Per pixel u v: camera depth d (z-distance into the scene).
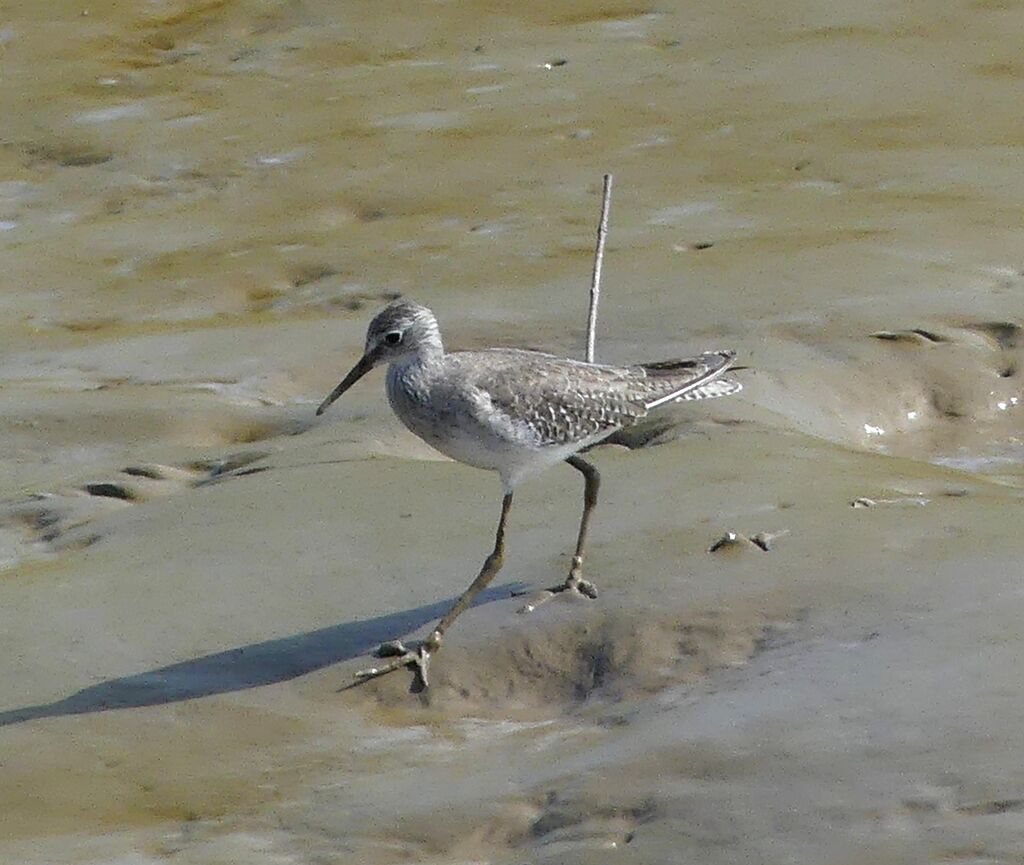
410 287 17.38
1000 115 20.62
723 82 22.12
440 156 20.83
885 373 14.91
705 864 7.95
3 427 14.84
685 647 10.03
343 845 8.66
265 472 13.27
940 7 23.86
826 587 10.24
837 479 12.01
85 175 21.50
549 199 19.36
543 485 12.38
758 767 8.55
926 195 18.59
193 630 10.84
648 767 8.73
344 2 25.89
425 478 12.76
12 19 26.20
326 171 20.78
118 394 15.32
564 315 16.14
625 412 11.11
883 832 7.95
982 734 8.50
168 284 18.31
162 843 8.83
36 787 9.41
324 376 15.66
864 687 9.09
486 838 8.58
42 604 11.26
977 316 15.70
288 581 11.29
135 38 25.59
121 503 13.29
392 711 10.14
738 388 12.07
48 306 17.98
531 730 9.72
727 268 16.91
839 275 16.59
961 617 9.66
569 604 10.55
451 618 10.41
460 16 25.23
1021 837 7.75
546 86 22.62
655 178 19.62
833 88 21.69
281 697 10.20
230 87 23.72
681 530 11.25
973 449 14.13
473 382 10.64
